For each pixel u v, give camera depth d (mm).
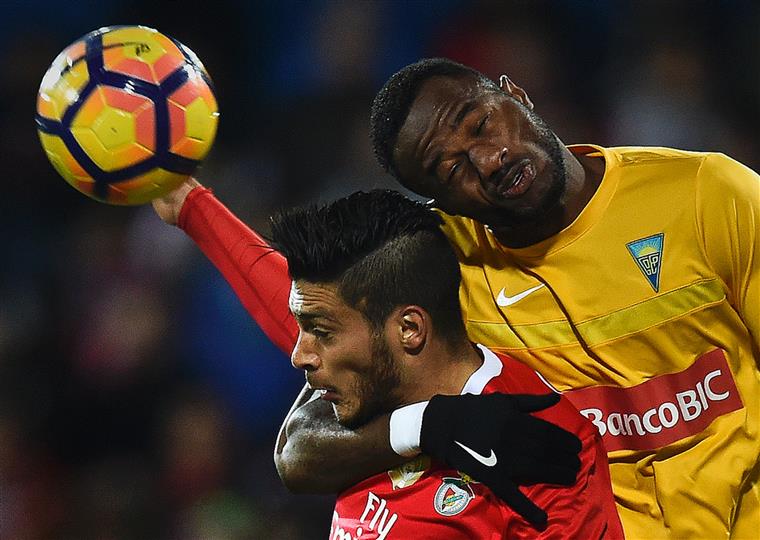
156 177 9742
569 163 10391
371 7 27891
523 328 10672
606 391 10547
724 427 10422
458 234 10977
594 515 9500
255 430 22828
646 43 27000
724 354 10422
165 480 21844
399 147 10031
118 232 25359
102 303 24281
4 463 22406
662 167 10438
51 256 25984
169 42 9898
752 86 26188
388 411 9758
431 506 9672
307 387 10719
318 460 9914
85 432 23047
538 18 27422
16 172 27312
